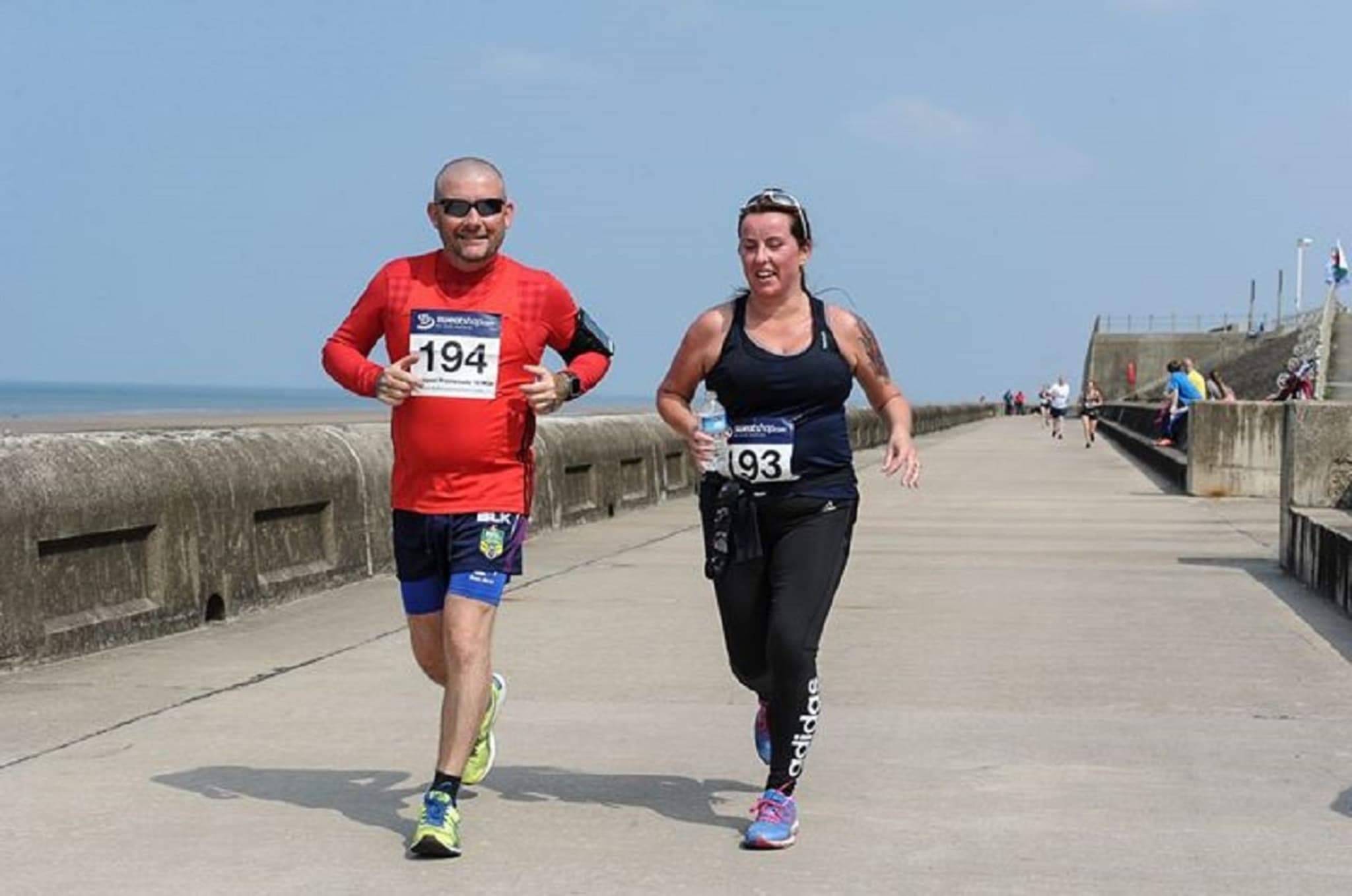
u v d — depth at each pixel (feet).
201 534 40.42
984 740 27.73
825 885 19.84
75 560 36.04
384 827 22.50
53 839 21.84
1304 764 26.09
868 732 28.35
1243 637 38.86
